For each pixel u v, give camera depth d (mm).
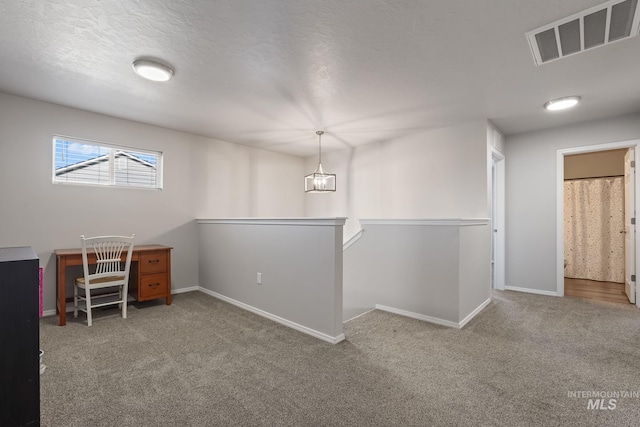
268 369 1995
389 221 3326
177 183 4137
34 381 829
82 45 2107
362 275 3582
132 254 3244
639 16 1756
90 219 3438
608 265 5117
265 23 1865
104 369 1987
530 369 2004
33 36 1997
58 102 3150
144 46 2123
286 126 3951
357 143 4828
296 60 2311
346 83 2701
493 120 3705
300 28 1916
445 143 3951
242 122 3797
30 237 3064
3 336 788
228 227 3684
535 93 2904
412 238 3143
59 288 2906
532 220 4199
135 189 3775
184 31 1948
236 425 1454
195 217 4312
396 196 4461
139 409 1566
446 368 2014
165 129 4027
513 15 1774
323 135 4363
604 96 2986
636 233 3531
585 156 5340
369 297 3502
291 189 5641
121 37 2016
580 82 2670
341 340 2480
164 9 1734
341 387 1782
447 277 2883
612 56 2221
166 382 1829
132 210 3746
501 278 4355
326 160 5465
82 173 3445
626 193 3857
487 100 3078
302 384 1812
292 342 2441
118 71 2488
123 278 3113
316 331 2570
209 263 4059
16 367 805
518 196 4312
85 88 2814
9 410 796
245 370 1979
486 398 1677
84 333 2625
